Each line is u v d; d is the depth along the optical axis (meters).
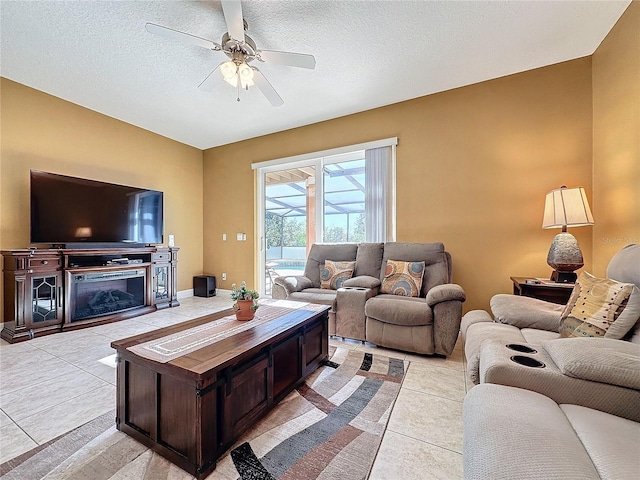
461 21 2.19
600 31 2.32
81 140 3.57
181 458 1.23
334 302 2.79
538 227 2.85
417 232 3.39
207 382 1.22
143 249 3.82
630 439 0.75
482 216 3.08
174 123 4.10
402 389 1.90
